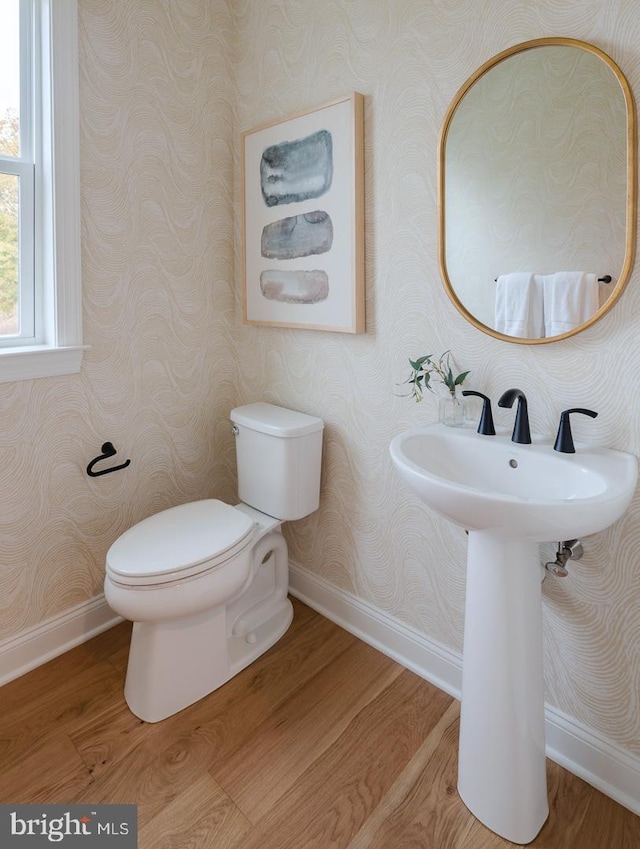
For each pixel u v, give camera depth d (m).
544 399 1.32
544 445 1.26
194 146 1.95
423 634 1.69
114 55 1.68
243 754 1.40
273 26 1.84
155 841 1.18
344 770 1.36
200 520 1.67
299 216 1.80
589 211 1.18
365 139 1.60
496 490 1.29
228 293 2.16
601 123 1.15
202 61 1.93
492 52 1.30
